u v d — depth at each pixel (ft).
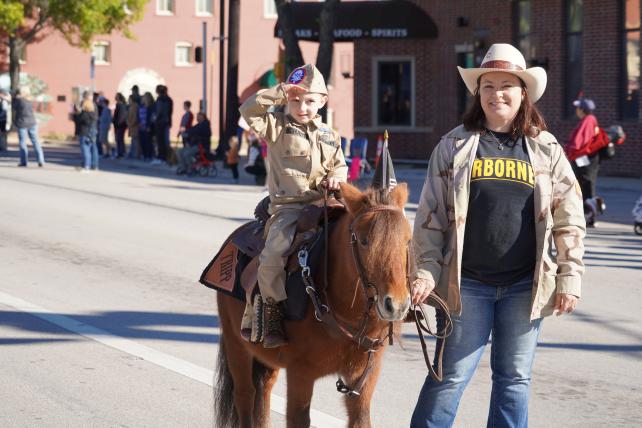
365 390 18.15
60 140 169.78
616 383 26.27
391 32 113.09
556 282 17.83
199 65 193.06
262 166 81.71
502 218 17.56
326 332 17.87
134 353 29.12
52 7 163.63
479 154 17.78
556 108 97.45
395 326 17.85
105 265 43.09
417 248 17.78
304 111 19.36
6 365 27.76
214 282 21.21
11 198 68.13
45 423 22.88
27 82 183.93
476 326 17.93
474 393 25.48
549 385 26.02
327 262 17.84
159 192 74.74
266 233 19.71
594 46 92.53
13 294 37.22
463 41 109.91
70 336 31.07
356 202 16.93
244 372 21.16
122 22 173.17
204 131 92.12
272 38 195.93
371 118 118.52
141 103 113.91
